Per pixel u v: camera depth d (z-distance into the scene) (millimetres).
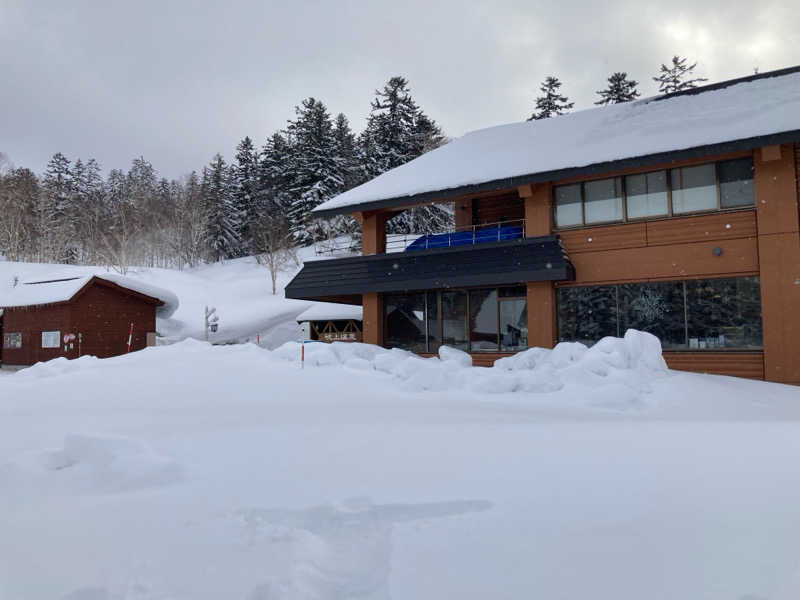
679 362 14406
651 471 4871
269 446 6133
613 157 14617
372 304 18609
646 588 2854
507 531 3666
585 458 5398
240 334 39531
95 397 10289
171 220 74750
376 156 52438
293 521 3955
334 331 35250
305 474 5047
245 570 3176
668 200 14891
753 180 13953
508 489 4512
